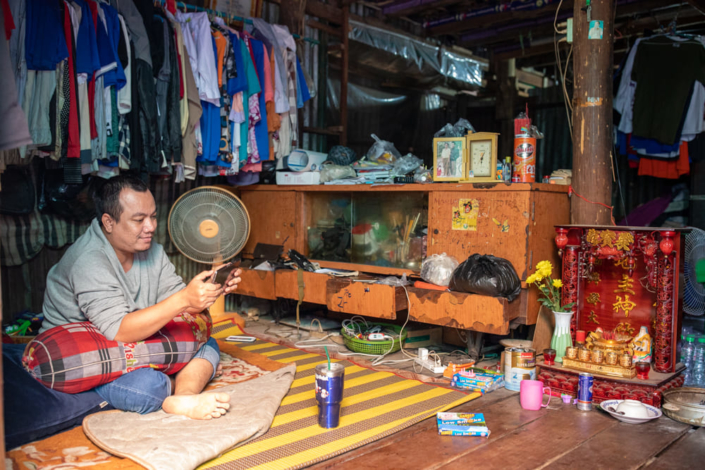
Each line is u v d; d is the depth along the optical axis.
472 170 3.60
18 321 3.52
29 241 3.79
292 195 4.62
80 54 3.30
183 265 4.89
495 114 9.00
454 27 7.07
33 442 2.07
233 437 2.06
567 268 3.09
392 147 4.57
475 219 3.48
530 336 3.72
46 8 3.13
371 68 6.86
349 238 4.35
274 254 4.58
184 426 2.17
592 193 3.41
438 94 8.53
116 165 3.66
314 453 2.03
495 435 2.28
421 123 8.21
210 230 2.92
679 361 3.01
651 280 2.87
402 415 2.46
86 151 3.40
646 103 5.15
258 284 4.39
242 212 2.98
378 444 2.17
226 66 4.21
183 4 4.21
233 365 3.20
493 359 3.57
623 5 6.12
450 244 3.61
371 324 3.96
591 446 2.18
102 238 2.52
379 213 4.16
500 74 8.53
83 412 2.27
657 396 2.60
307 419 2.39
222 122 4.26
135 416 2.27
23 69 3.09
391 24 6.89
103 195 2.43
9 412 2.01
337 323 4.35
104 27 3.43
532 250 3.28
